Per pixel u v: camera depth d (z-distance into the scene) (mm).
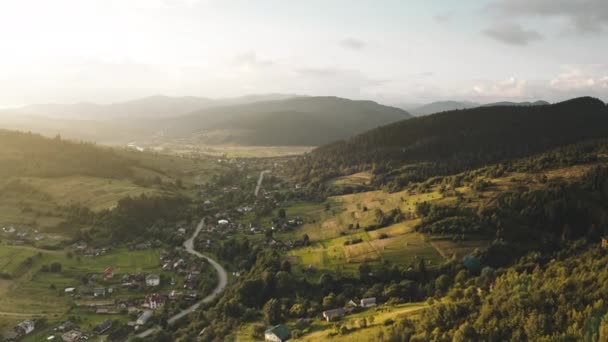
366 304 152625
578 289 100938
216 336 141500
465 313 108250
